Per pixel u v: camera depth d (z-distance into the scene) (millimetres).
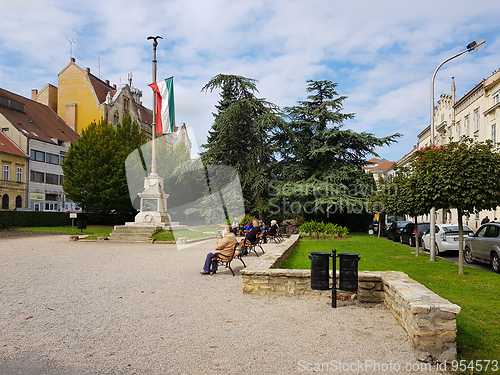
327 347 4215
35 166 45844
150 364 3717
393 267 10656
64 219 34875
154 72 21844
